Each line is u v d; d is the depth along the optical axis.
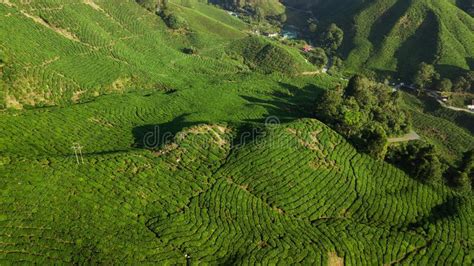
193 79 132.12
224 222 60.66
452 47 160.88
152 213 59.22
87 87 104.12
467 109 142.25
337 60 177.88
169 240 54.62
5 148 66.69
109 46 125.12
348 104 102.12
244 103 112.19
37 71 96.94
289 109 112.88
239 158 76.25
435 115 141.62
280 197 68.56
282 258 55.56
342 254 58.88
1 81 88.44
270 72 154.75
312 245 59.06
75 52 113.06
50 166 61.47
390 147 88.50
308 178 73.94
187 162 73.69
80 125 83.94
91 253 49.62
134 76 117.19
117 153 71.25
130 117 94.06
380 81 166.25
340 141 85.88
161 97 107.50
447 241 66.38
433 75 151.25
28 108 89.00
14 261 46.50
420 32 172.50
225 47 165.12
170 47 149.88
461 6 189.88
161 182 66.19
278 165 75.19
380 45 177.25
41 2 118.38
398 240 64.12
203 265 52.00
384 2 192.25
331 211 68.94
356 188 74.81
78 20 123.31
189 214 60.62
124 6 151.00
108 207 57.06
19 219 51.41
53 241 49.88
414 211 72.06
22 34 104.38
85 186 59.59
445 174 82.69
